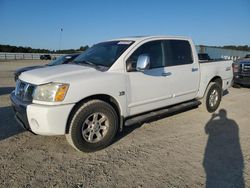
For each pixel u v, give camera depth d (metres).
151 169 3.78
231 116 6.57
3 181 3.39
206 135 5.18
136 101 4.83
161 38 5.44
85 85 4.07
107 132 4.42
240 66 10.89
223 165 3.91
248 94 9.94
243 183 3.42
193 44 6.14
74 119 4.04
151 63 5.10
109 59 4.80
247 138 5.04
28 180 3.44
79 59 5.32
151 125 5.72
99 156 4.19
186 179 3.51
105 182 3.43
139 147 4.55
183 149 4.48
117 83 4.45
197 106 6.89
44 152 4.29
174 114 6.58
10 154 4.19
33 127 4.02
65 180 3.46
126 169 3.77
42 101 3.93
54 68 4.65
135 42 4.98
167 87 5.36
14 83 12.75
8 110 6.76
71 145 4.28
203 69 6.31
